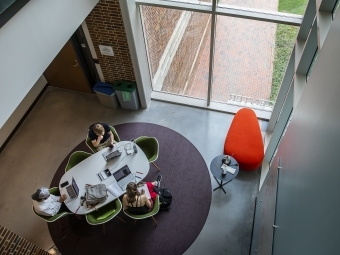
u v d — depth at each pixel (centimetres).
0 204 526
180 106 647
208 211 504
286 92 486
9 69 310
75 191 445
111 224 494
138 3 484
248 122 542
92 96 675
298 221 215
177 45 557
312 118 229
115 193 443
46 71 653
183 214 501
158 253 467
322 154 189
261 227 378
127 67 580
